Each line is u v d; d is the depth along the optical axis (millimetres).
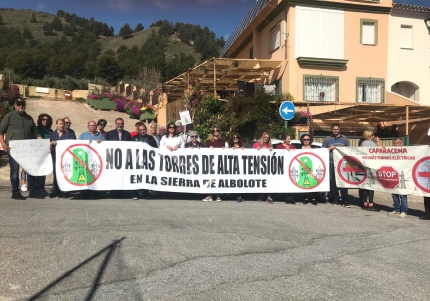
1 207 6965
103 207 7438
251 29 22391
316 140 17969
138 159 8641
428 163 7848
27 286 3801
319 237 6020
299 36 18062
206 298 3715
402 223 7395
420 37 19766
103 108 30516
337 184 9078
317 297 3844
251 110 16469
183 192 8898
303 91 18125
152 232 5766
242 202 9023
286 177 9234
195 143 9367
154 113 26000
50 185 10773
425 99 19844
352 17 18641
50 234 5410
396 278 4441
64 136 8648
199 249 5113
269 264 4703
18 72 57344
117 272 4227
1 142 7785
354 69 18734
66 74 61531
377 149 8539
